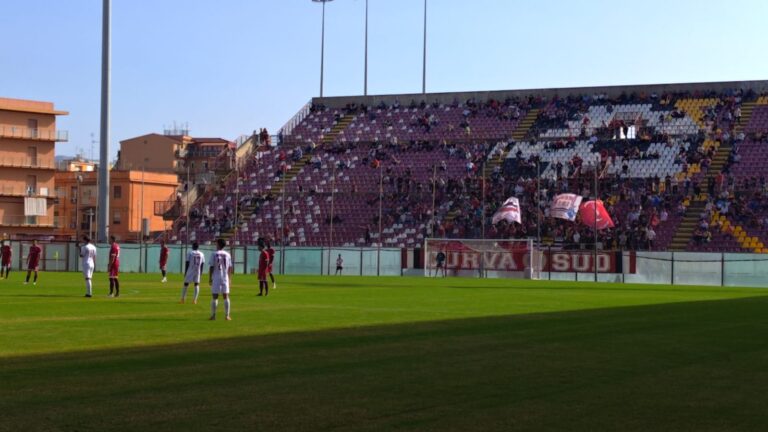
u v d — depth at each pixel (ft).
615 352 67.62
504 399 47.26
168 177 412.77
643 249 239.30
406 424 40.91
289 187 296.30
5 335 76.84
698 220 246.88
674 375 55.98
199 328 84.74
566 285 191.31
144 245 241.55
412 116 325.21
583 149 286.05
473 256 236.63
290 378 53.83
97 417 41.81
